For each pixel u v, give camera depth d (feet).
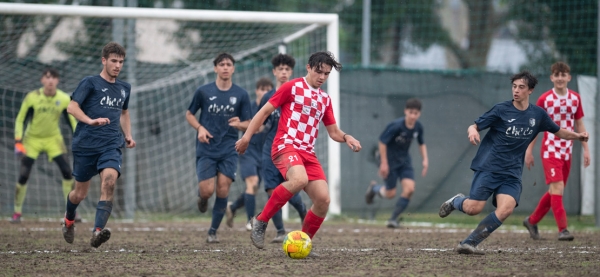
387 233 107.04
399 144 122.21
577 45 192.44
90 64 142.61
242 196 109.19
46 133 120.06
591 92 143.23
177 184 145.28
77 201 76.89
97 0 200.64
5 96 138.00
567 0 187.83
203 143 85.71
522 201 146.10
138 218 140.67
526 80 71.00
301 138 67.26
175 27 186.50
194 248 79.56
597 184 126.00
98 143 73.56
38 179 140.46
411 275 56.08
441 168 145.59
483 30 263.70
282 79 90.12
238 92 86.63
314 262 64.90
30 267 61.11
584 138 73.72
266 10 227.40
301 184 65.31
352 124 142.92
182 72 145.59
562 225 93.30
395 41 258.98
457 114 146.20
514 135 71.51
